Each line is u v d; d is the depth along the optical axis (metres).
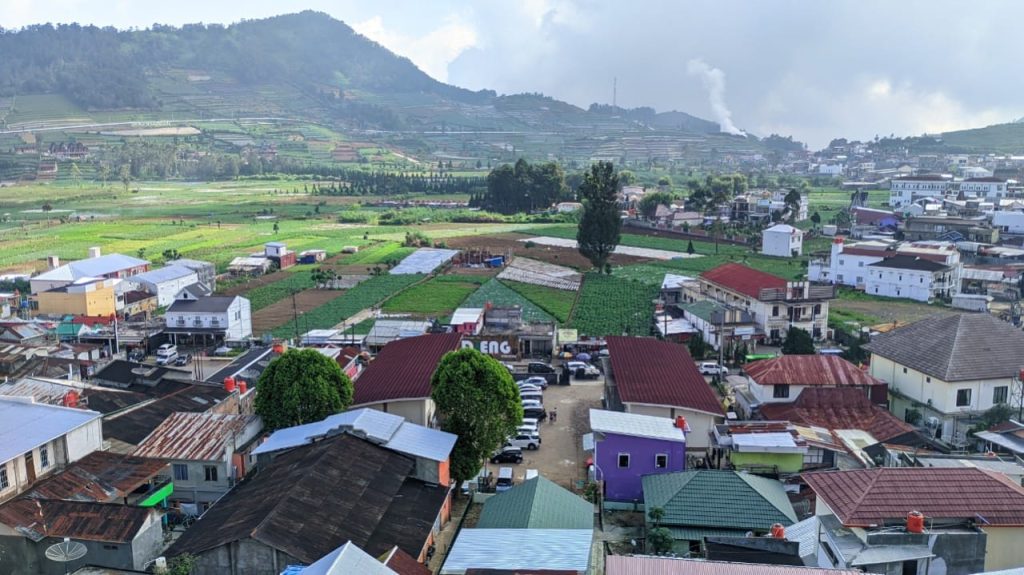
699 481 56.28
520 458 72.88
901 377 81.12
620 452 63.00
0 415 63.84
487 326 118.00
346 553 38.91
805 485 62.06
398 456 58.34
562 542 46.91
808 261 187.25
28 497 54.50
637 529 58.84
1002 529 42.44
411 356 83.94
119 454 63.56
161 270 154.50
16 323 114.00
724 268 135.62
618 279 169.38
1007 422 69.06
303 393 66.31
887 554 41.16
